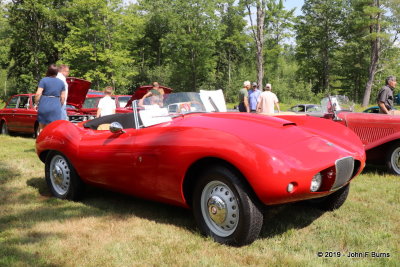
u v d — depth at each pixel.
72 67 31.64
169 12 43.25
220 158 2.85
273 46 51.88
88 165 3.96
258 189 2.70
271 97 9.66
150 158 3.32
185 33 42.53
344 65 50.88
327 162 2.97
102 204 4.22
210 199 3.05
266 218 3.66
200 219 3.15
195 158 2.98
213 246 2.96
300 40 52.03
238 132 3.06
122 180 3.67
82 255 2.85
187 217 3.71
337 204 3.84
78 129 4.38
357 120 6.02
